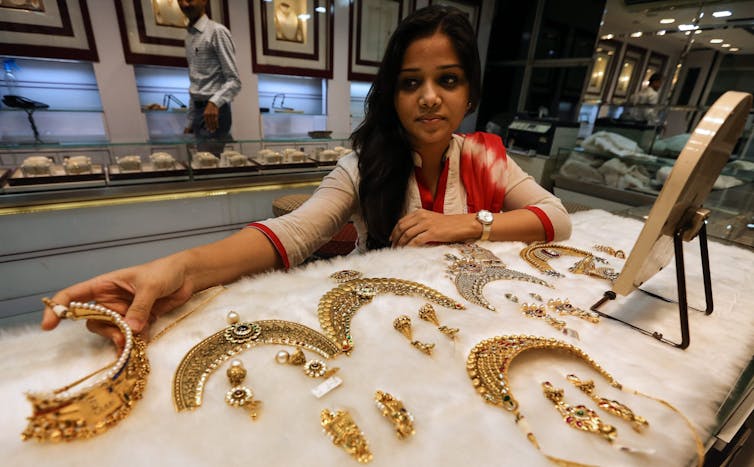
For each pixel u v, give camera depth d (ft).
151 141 5.66
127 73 9.41
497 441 1.07
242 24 10.30
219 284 1.91
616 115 11.09
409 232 2.70
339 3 11.50
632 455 1.08
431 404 1.19
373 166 3.00
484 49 14.62
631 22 9.93
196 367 1.28
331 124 12.96
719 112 1.37
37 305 5.32
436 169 3.31
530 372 1.43
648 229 1.51
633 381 1.42
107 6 8.70
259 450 0.99
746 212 4.46
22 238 4.94
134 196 5.45
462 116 2.84
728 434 1.68
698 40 8.98
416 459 1.00
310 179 6.90
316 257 5.61
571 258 2.58
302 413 1.12
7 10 7.84
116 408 1.06
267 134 12.03
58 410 0.95
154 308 1.57
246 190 6.35
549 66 12.44
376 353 1.41
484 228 2.68
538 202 3.15
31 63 8.94
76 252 5.39
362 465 0.97
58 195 4.97
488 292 1.98
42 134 9.41
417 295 1.87
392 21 12.59
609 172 9.09
